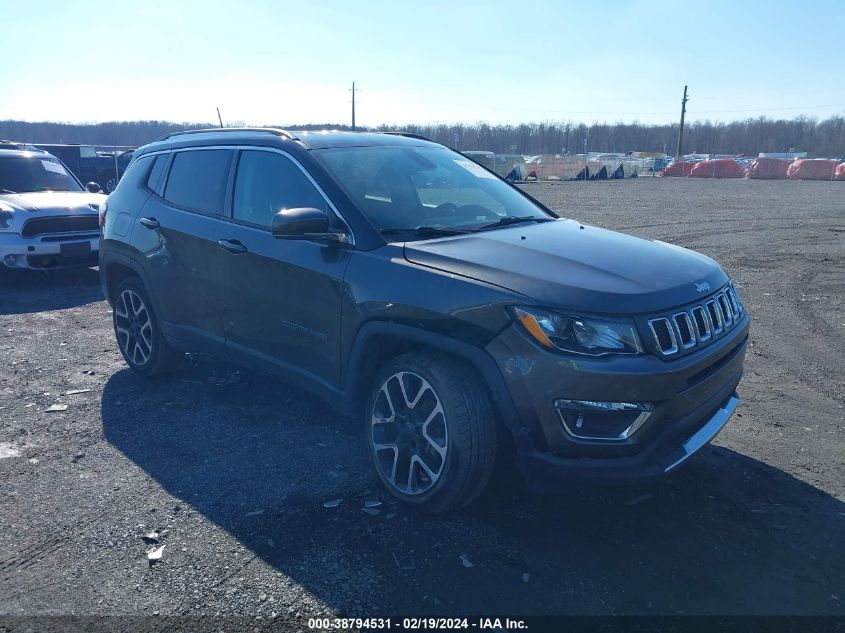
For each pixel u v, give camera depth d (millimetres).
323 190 4043
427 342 3379
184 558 3184
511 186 5141
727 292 3805
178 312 4996
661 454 3189
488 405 3291
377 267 3629
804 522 3502
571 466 3100
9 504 3674
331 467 4062
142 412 4922
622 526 3451
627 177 56312
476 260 3430
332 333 3852
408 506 3559
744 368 5984
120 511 3594
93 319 7727
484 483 3393
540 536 3355
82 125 80062
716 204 24141
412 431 3539
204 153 4945
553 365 3033
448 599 2893
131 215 5375
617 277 3322
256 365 4457
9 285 9656
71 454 4258
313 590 2953
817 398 5270
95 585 2996
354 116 67125
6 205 9203
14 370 5883
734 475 3990
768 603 2875
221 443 4398
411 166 4566
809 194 30609
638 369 3018
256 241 4270
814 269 10742
